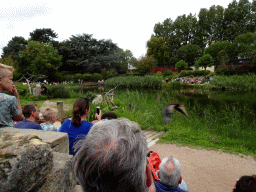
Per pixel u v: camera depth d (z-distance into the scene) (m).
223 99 15.13
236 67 32.19
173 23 65.25
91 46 56.59
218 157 4.15
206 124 6.60
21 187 0.72
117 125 0.60
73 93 18.62
